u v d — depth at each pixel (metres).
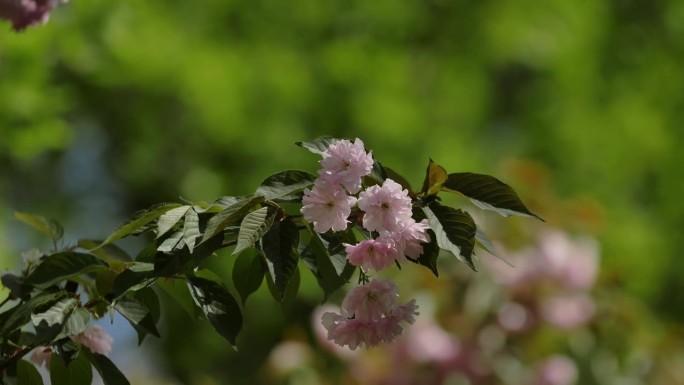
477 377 6.66
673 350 6.81
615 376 6.70
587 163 13.74
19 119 8.58
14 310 2.81
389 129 12.48
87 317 2.62
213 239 2.56
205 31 12.24
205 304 2.64
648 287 13.39
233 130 12.16
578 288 6.70
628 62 14.18
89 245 3.09
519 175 7.15
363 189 2.70
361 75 12.53
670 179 14.07
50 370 2.82
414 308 2.69
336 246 2.64
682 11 14.44
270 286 2.96
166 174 13.19
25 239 13.00
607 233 12.94
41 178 13.71
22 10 3.09
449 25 13.70
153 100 12.61
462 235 2.56
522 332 6.68
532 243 6.75
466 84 13.34
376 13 12.95
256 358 13.20
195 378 13.05
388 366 6.71
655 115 13.93
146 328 2.67
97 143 13.37
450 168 12.65
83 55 11.01
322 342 6.91
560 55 13.66
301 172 2.62
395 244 2.54
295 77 12.27
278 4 12.66
